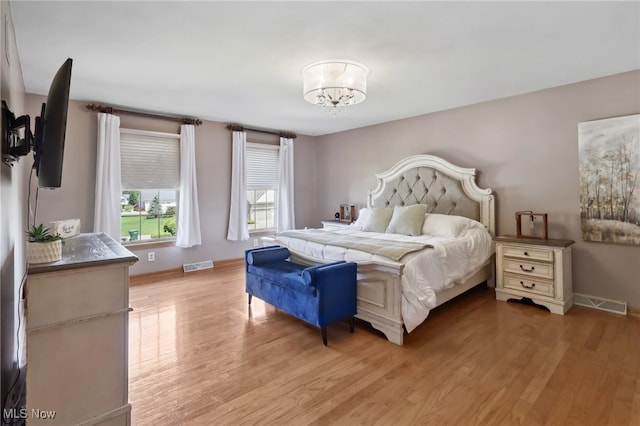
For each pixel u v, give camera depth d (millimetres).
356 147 5625
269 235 5891
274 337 2676
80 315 1394
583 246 3334
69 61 1609
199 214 4953
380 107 4250
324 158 6250
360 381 2043
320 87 2803
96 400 1433
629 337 2617
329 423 1673
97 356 1433
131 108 4254
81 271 1392
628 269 3096
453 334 2713
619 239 3104
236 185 5238
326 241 3320
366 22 2135
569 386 1970
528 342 2553
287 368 2199
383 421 1685
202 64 2814
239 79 3188
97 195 3969
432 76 3129
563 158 3432
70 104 3896
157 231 4723
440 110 4398
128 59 2703
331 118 4863
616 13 2045
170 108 4273
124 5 1928
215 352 2424
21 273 2502
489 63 2824
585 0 1903
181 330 2814
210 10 1984
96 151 4062
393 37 2342
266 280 3092
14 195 2078
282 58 2693
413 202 4633
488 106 3973
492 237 3850
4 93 1694
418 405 1810
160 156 4574
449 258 3084
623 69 2990
